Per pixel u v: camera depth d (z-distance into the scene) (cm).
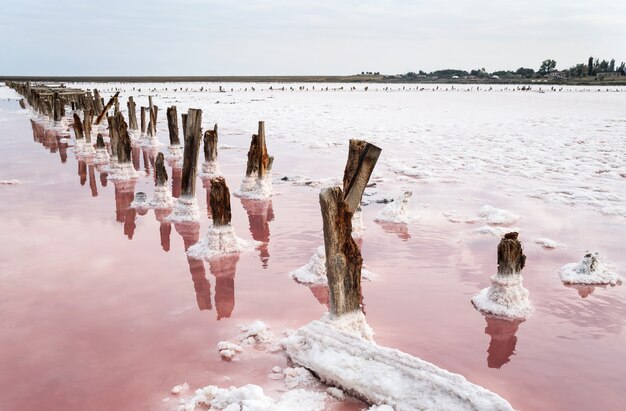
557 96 6450
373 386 413
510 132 2481
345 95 6738
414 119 3177
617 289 673
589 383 457
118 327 552
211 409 404
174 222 980
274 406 388
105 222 977
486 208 1042
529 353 509
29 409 409
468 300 636
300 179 1387
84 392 432
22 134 2372
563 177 1414
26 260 759
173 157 1730
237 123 2852
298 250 822
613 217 1011
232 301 625
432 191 1249
